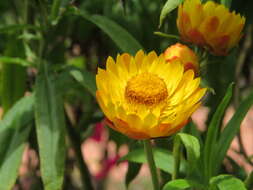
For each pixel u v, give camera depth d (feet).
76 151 1.73
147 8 1.56
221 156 1.21
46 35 1.53
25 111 1.46
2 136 1.43
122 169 4.01
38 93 1.41
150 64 1.11
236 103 1.76
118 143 1.59
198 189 1.18
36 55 1.71
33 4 1.54
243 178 1.51
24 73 1.63
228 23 1.14
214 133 1.14
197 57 1.16
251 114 4.02
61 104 1.39
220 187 1.10
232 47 1.18
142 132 0.96
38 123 1.35
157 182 1.10
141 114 1.07
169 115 1.07
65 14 1.49
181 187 1.09
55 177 1.29
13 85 1.63
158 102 1.06
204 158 1.15
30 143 1.68
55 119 1.37
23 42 1.64
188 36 1.16
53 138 1.34
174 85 1.09
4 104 1.63
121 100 1.08
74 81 1.45
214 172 1.20
